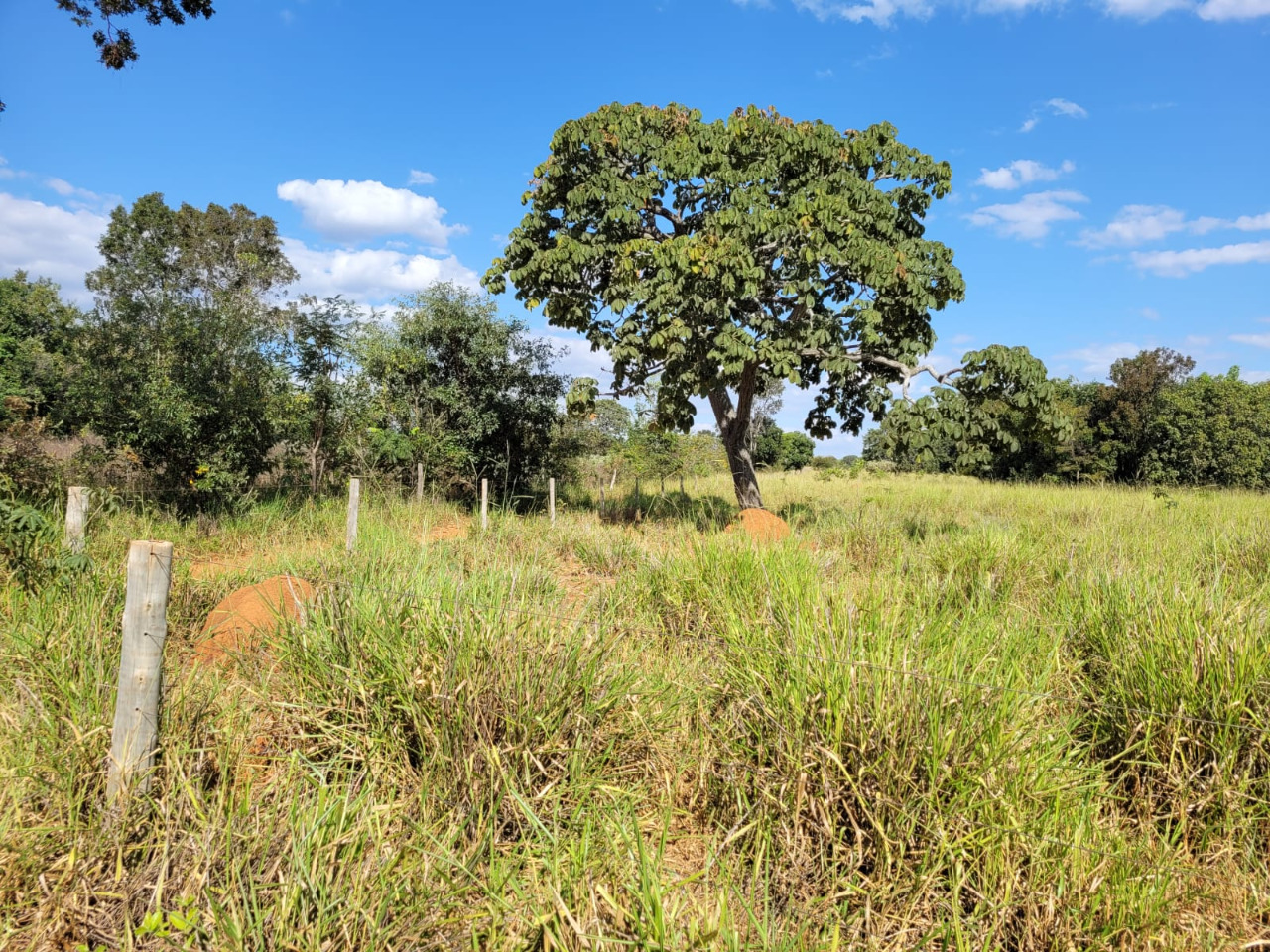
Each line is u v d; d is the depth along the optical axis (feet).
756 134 42.16
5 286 118.83
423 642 11.55
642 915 7.95
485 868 8.85
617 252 42.96
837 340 41.06
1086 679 13.03
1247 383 94.27
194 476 38.70
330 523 35.65
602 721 11.33
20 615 14.60
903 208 43.93
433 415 55.83
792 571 16.75
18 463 28.99
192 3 40.29
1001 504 52.01
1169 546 24.97
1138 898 8.34
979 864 8.83
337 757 10.47
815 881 9.15
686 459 78.07
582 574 25.23
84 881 8.05
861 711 9.93
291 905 7.43
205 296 47.21
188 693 11.55
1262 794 10.29
